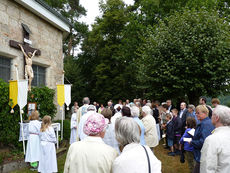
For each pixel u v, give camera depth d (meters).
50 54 9.62
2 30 6.73
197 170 3.08
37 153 5.09
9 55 7.12
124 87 19.67
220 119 2.17
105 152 1.82
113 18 20.70
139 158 1.59
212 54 8.63
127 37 18.98
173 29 9.90
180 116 6.46
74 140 7.19
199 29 9.09
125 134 1.74
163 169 5.07
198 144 3.01
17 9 7.50
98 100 21.72
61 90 7.56
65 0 22.06
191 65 8.80
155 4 15.62
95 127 1.92
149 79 10.06
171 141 6.21
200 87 8.70
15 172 4.87
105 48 20.80
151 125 4.39
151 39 10.59
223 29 9.44
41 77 9.19
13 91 5.59
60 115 10.20
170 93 9.88
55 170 4.57
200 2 12.65
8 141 5.77
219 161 2.03
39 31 8.80
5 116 5.66
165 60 9.53
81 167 1.76
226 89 9.48
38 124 5.16
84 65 25.41
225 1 14.64
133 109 3.89
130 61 18.98
